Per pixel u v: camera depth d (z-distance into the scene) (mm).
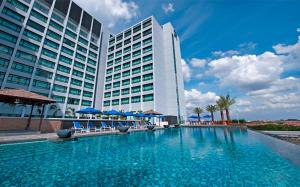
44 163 6402
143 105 44875
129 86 49500
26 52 35531
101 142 12125
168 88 49656
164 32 56156
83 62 49625
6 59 32469
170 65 51438
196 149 9727
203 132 22531
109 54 60969
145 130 23844
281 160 7004
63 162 6625
